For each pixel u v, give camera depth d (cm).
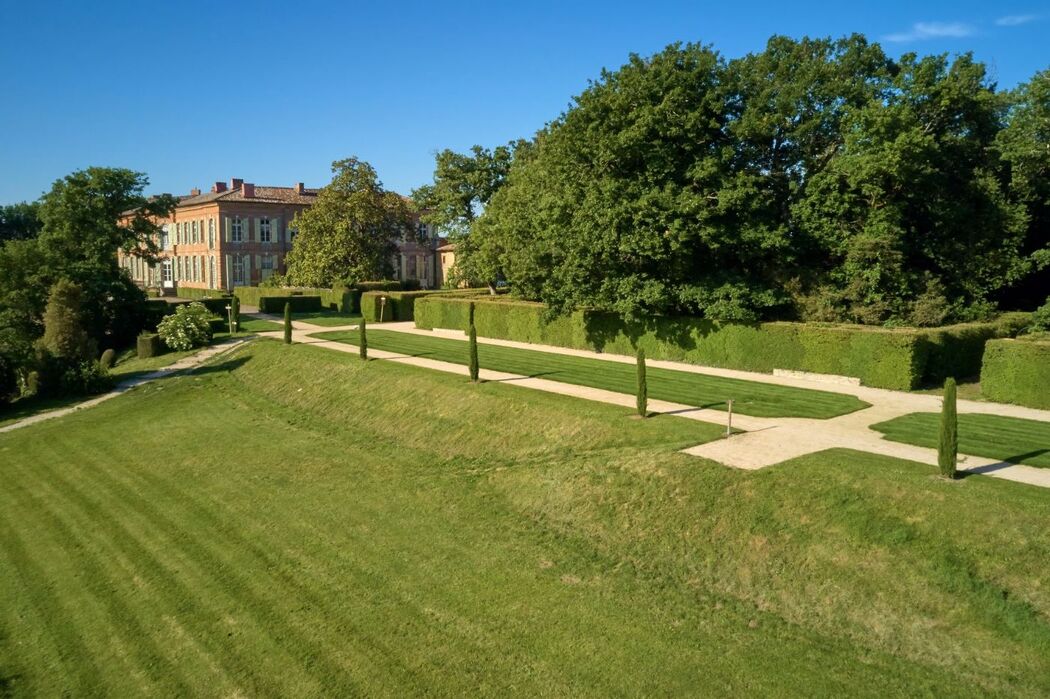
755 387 2439
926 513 1288
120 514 1872
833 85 2888
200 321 4291
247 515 1809
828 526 1330
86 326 4419
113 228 4784
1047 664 1010
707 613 1227
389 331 4450
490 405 2370
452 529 1647
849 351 2472
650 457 1716
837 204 2789
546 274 3447
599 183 2914
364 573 1448
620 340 3231
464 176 5459
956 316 2797
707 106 2856
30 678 1146
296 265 6425
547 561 1458
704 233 2694
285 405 2991
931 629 1103
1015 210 2886
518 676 1085
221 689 1088
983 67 2905
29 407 3300
